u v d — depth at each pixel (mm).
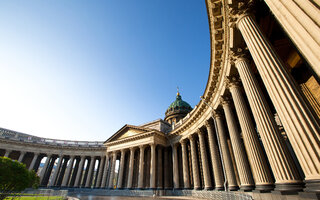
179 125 36906
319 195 4773
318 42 3670
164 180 38438
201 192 24203
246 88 10484
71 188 52031
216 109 20484
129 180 38906
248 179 12641
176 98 70000
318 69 3668
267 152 8289
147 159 42938
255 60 7926
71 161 57531
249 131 11594
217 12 12430
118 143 47062
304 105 5781
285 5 4672
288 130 5961
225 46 14016
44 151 58000
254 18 9359
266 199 8758
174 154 37344
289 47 12289
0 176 23844
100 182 52531
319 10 3697
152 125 48281
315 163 5047
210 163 32031
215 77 18609
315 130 5270
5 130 57469
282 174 7414
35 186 40188
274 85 6680
